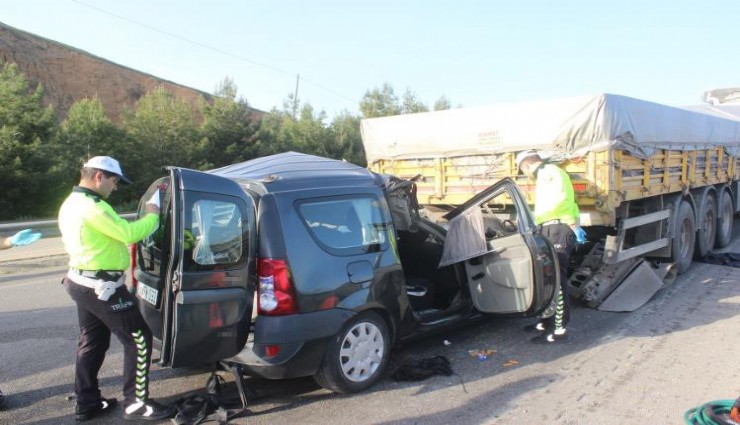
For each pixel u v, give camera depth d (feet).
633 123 22.75
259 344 12.79
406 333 15.61
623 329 19.39
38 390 15.03
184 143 101.71
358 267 14.11
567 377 15.23
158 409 13.04
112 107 163.12
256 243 12.88
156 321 13.57
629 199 22.65
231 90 111.96
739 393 13.97
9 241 13.32
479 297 17.63
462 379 15.20
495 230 17.92
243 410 13.15
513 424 12.53
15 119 80.79
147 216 12.60
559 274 17.21
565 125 21.98
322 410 13.43
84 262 12.46
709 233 32.07
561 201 18.45
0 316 22.45
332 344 13.58
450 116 25.67
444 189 26.08
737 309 21.34
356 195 14.78
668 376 15.14
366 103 155.22
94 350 13.26
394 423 12.69
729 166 34.76
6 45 155.22
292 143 125.80
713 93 48.26
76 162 85.10
